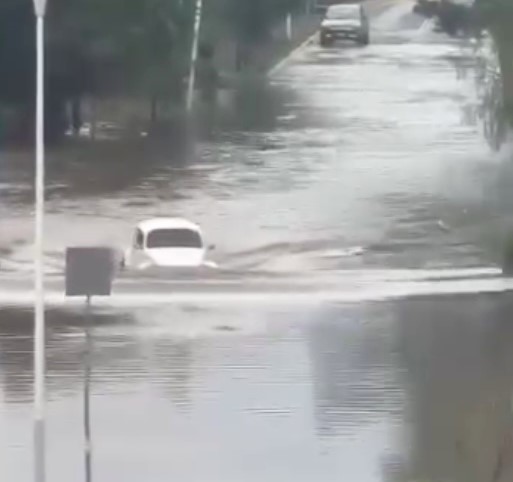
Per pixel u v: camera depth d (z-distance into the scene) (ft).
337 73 579.07
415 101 524.11
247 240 365.20
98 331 279.28
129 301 307.17
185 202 396.98
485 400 228.63
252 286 325.62
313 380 244.22
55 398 232.32
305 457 203.31
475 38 566.77
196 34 515.09
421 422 218.59
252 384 241.14
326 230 374.63
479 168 433.07
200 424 218.59
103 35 482.28
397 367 254.47
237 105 518.37
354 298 313.53
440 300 310.45
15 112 462.60
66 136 465.88
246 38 574.56
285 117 501.15
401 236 370.12
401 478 192.03
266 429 216.54
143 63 491.31
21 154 448.24
